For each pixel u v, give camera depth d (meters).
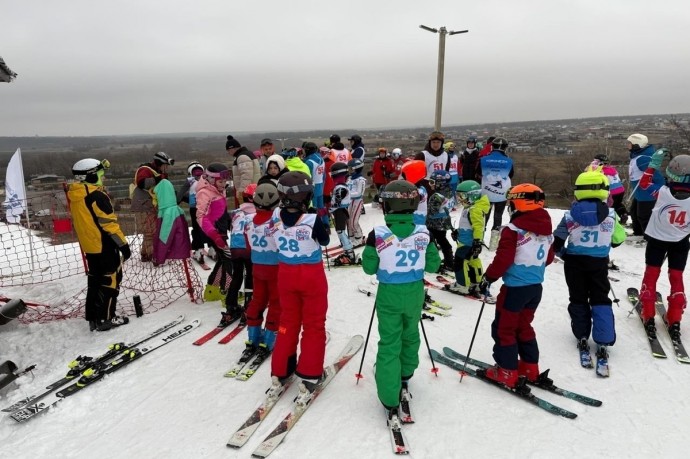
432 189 6.14
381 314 3.27
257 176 7.21
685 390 3.65
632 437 3.13
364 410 3.46
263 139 7.73
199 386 3.85
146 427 3.36
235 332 4.81
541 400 3.50
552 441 3.11
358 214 8.11
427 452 3.01
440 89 13.09
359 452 3.02
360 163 8.00
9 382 3.87
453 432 3.21
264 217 3.90
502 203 7.16
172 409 3.55
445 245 6.48
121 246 4.80
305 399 3.48
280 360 3.58
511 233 3.36
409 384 3.79
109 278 4.88
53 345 4.64
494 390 3.70
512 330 3.57
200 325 5.06
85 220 4.65
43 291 6.32
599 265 4.03
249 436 3.18
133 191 7.39
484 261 6.87
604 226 3.91
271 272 4.02
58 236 9.41
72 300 5.97
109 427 3.37
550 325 4.83
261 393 3.73
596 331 4.02
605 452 3.00
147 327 5.02
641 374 3.89
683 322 4.77
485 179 7.13
